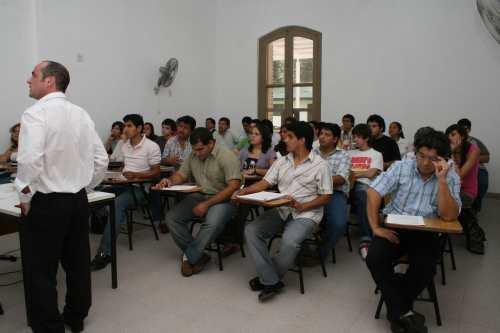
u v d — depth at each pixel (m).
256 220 2.75
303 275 2.99
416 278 2.15
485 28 5.81
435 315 2.37
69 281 2.13
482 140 6.01
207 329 2.21
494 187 5.98
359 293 2.68
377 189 2.35
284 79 7.58
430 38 6.23
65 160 1.95
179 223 3.09
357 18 6.76
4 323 2.28
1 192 2.64
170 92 7.14
